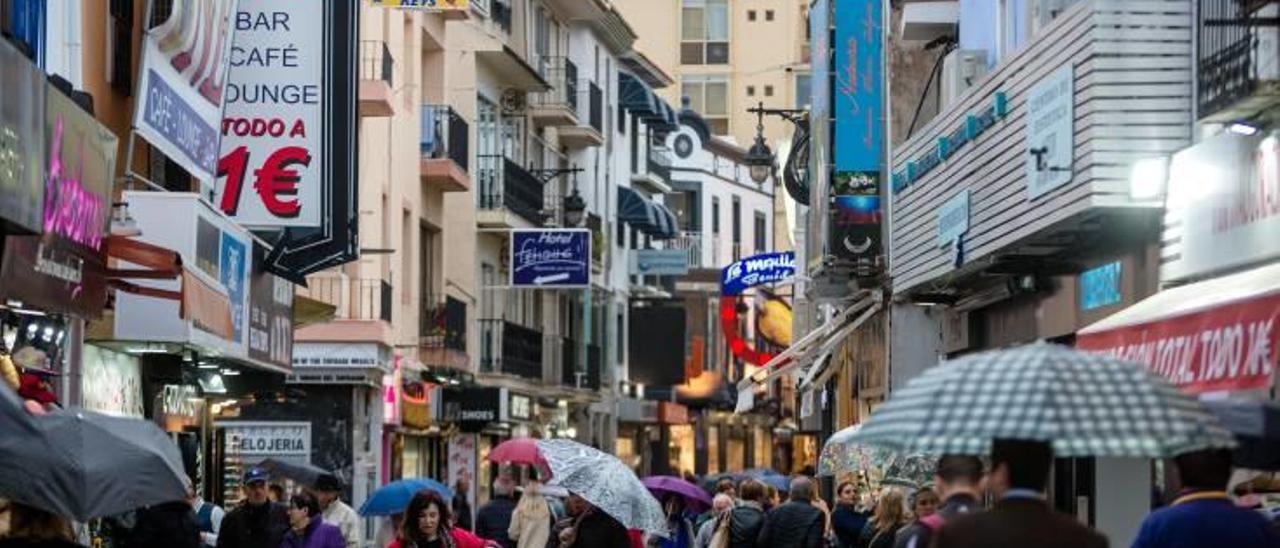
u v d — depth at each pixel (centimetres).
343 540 2134
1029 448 900
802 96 9825
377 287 4288
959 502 1247
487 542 1839
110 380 2533
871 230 3247
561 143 6919
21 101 1573
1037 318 2588
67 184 1795
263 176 2844
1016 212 2219
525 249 5506
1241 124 1702
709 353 9000
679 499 2667
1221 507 1117
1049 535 888
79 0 2362
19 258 1706
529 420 6081
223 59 2592
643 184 8169
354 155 2855
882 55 3259
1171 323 1523
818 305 4334
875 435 920
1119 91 1908
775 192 10100
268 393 3138
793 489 2334
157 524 2005
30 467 1234
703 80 9844
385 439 4628
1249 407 1128
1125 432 882
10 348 2025
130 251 2002
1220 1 1711
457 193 5531
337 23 2847
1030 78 2153
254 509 2147
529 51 6234
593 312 7175
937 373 930
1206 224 1786
